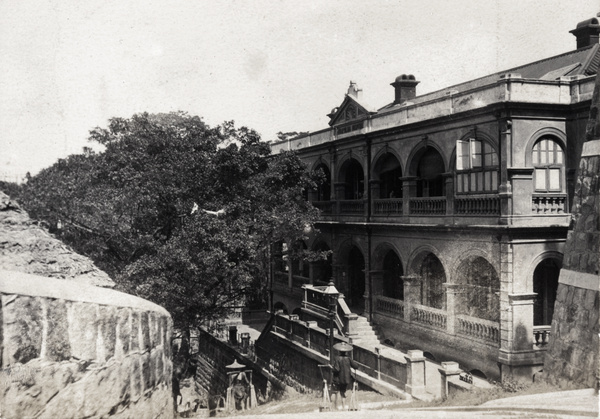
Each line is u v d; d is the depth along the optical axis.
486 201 18.94
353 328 22.53
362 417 8.90
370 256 25.56
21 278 4.97
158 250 17.09
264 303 36.31
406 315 22.92
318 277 30.62
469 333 19.72
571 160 18.64
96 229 17.11
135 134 17.69
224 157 19.75
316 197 32.44
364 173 26.23
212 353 29.47
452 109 20.64
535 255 18.12
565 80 18.56
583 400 9.31
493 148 18.62
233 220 20.03
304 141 32.75
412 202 22.91
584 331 11.59
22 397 4.40
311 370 21.95
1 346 4.24
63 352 4.92
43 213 16.25
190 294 17.92
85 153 17.17
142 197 17.50
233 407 19.89
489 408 9.59
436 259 23.38
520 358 17.62
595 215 11.89
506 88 18.02
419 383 16.36
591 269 11.73
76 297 5.25
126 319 6.09
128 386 6.07
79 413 5.07
